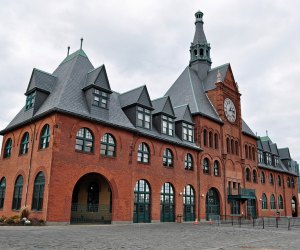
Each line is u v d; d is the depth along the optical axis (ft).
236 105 152.76
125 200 89.45
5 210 90.89
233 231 73.82
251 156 163.22
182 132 117.29
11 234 49.90
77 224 78.38
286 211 192.03
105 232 59.88
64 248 37.11
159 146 105.91
